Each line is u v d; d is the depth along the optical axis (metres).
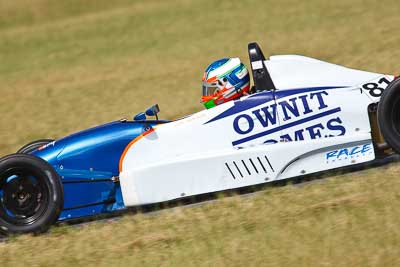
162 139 25.41
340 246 18.86
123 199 24.91
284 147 24.55
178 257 19.83
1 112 54.09
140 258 20.20
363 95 24.92
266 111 25.03
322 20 67.69
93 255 21.05
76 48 77.56
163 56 65.81
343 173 24.92
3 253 22.39
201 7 86.25
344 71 25.53
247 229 20.95
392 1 70.56
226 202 23.44
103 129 26.05
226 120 25.17
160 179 24.70
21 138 44.06
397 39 53.44
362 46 53.56
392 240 18.73
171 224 22.56
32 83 64.06
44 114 50.91
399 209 20.45
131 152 25.55
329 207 21.31
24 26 95.00
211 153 24.83
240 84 26.62
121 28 83.25
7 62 76.19
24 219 24.00
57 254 21.55
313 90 25.09
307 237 19.61
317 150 24.56
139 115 26.12
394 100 23.58
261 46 61.12
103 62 68.31
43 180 23.78
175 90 51.12
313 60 25.86
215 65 26.91
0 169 23.62
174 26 79.00
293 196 22.84
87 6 99.12
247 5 82.50
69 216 25.70
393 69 43.97
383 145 24.92
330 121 24.84
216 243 20.28
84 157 25.72
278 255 18.94
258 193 24.23
